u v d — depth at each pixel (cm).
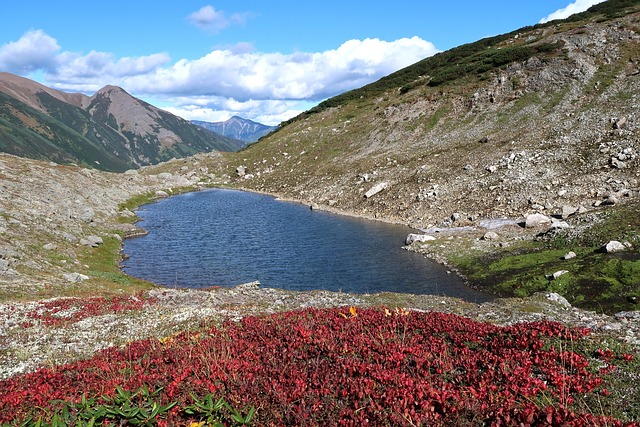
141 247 5341
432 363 1043
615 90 7488
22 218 4556
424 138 9325
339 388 845
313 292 3170
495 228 4794
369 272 4038
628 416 814
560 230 4006
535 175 5750
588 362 1080
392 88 14050
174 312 2333
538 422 709
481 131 8319
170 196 10650
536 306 2427
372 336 1270
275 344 1209
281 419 730
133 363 1140
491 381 922
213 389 806
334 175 9344
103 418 706
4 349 1725
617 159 5303
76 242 4725
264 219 7106
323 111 14750
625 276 2808
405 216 6272
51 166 9038
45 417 727
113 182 10225
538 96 8650
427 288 3503
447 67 12900
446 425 717
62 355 1628
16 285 2894
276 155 12700
